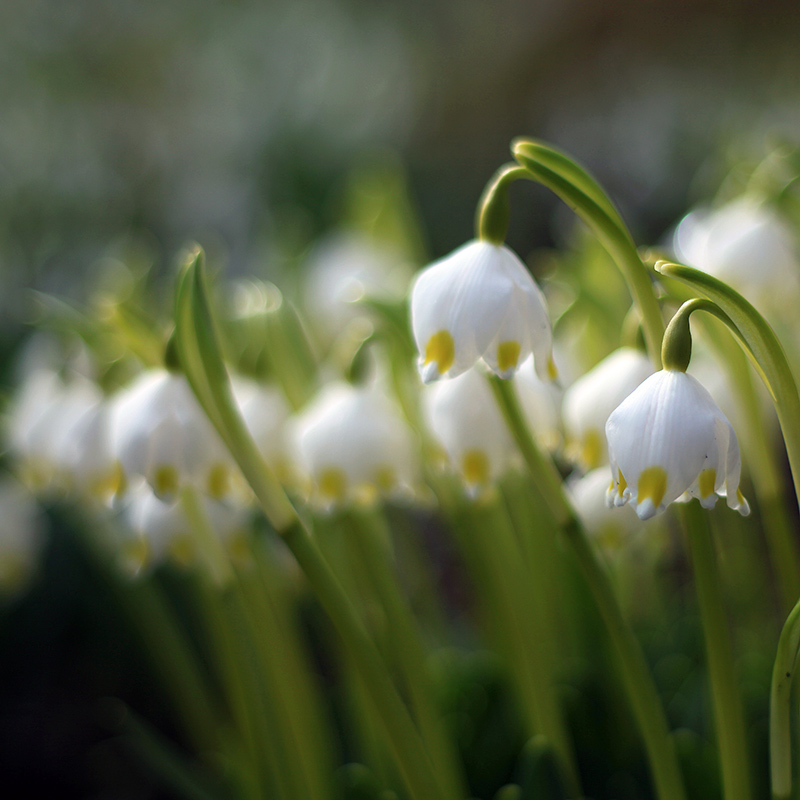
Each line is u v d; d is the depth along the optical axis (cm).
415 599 94
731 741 60
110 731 114
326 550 69
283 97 264
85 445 65
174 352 61
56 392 69
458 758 69
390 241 88
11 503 81
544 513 70
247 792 69
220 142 269
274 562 70
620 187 229
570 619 73
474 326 58
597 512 64
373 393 63
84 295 189
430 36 269
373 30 281
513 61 241
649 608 87
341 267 83
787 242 64
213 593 68
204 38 274
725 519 81
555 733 65
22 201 212
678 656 76
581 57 231
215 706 106
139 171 253
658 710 60
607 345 67
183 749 111
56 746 112
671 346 57
